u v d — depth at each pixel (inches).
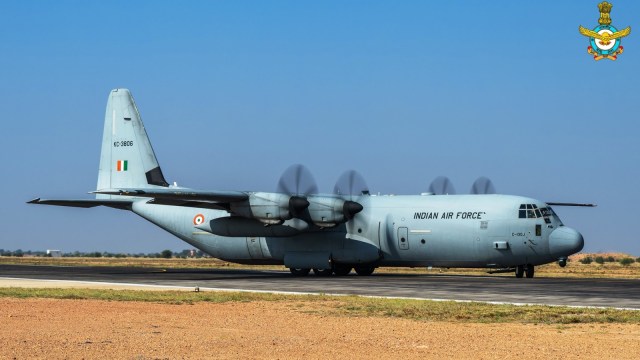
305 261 2645.2
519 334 1072.2
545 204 2501.2
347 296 1680.6
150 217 2950.3
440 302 1526.8
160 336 1025.5
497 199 2516.0
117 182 3006.9
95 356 857.5
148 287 2000.5
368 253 2593.5
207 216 2844.5
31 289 1845.5
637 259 5944.9
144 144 2979.8
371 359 867.4
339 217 2497.5
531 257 2464.3
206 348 927.7
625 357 884.0
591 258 6579.7
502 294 1750.7
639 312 1332.4
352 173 2581.2
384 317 1280.8
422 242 2551.7
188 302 1528.1
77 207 2881.4
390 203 2632.9
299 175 2541.8
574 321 1222.9
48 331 1063.0
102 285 2078.0
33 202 2716.5
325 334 1063.6
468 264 2532.0
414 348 941.8
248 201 2516.0
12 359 831.1
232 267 3978.8
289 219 2497.5
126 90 3029.0
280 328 1126.4
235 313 1328.7
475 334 1069.8
